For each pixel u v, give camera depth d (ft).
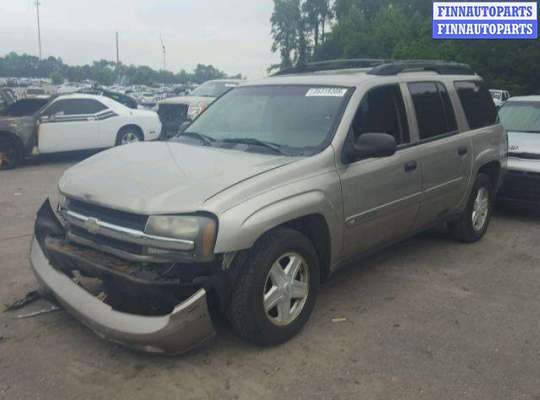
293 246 12.09
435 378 11.12
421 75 17.28
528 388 10.84
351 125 13.87
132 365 11.41
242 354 11.89
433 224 17.90
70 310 11.51
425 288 15.89
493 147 20.12
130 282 10.71
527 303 14.97
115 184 11.73
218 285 11.01
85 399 10.24
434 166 16.62
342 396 10.45
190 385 10.73
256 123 14.83
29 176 34.22
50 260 12.73
